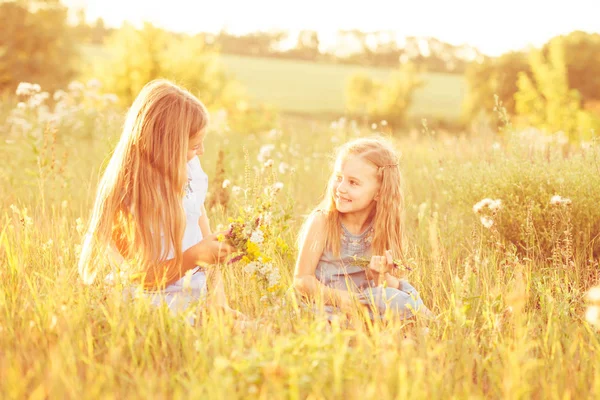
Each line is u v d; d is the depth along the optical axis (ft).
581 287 11.29
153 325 7.98
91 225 9.77
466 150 20.33
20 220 11.49
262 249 10.50
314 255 10.95
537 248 12.92
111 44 71.56
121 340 7.64
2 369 6.81
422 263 11.87
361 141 11.09
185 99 10.09
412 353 7.48
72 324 7.76
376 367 6.94
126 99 69.46
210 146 26.45
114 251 9.79
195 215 10.73
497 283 9.99
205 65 72.84
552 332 8.64
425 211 15.40
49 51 81.61
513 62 143.74
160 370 7.48
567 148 18.75
